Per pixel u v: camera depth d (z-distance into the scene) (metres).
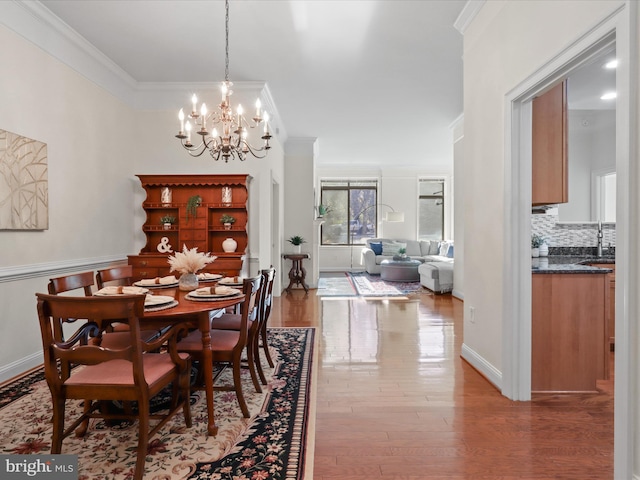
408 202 10.27
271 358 3.26
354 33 3.45
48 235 3.26
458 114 5.77
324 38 3.55
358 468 1.77
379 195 10.33
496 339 2.67
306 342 3.76
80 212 3.71
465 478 1.70
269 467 1.75
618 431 1.50
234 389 2.24
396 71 4.22
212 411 2.05
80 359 1.65
